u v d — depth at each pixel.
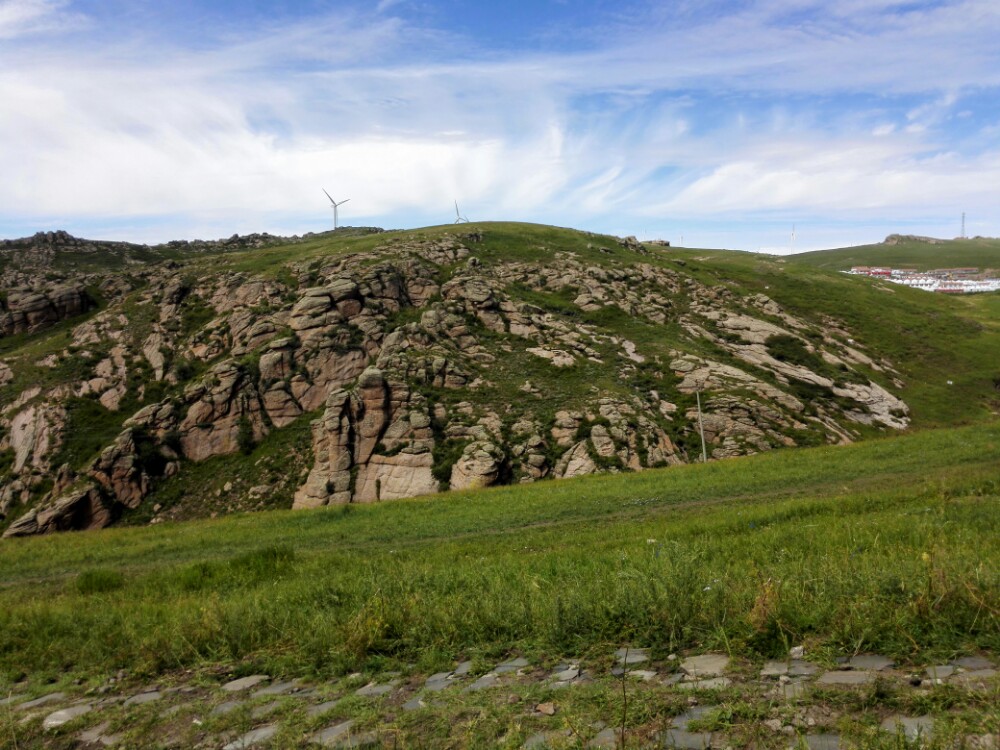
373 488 49.97
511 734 4.83
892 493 17.42
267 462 54.47
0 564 20.22
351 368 62.16
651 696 5.23
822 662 5.57
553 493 26.47
